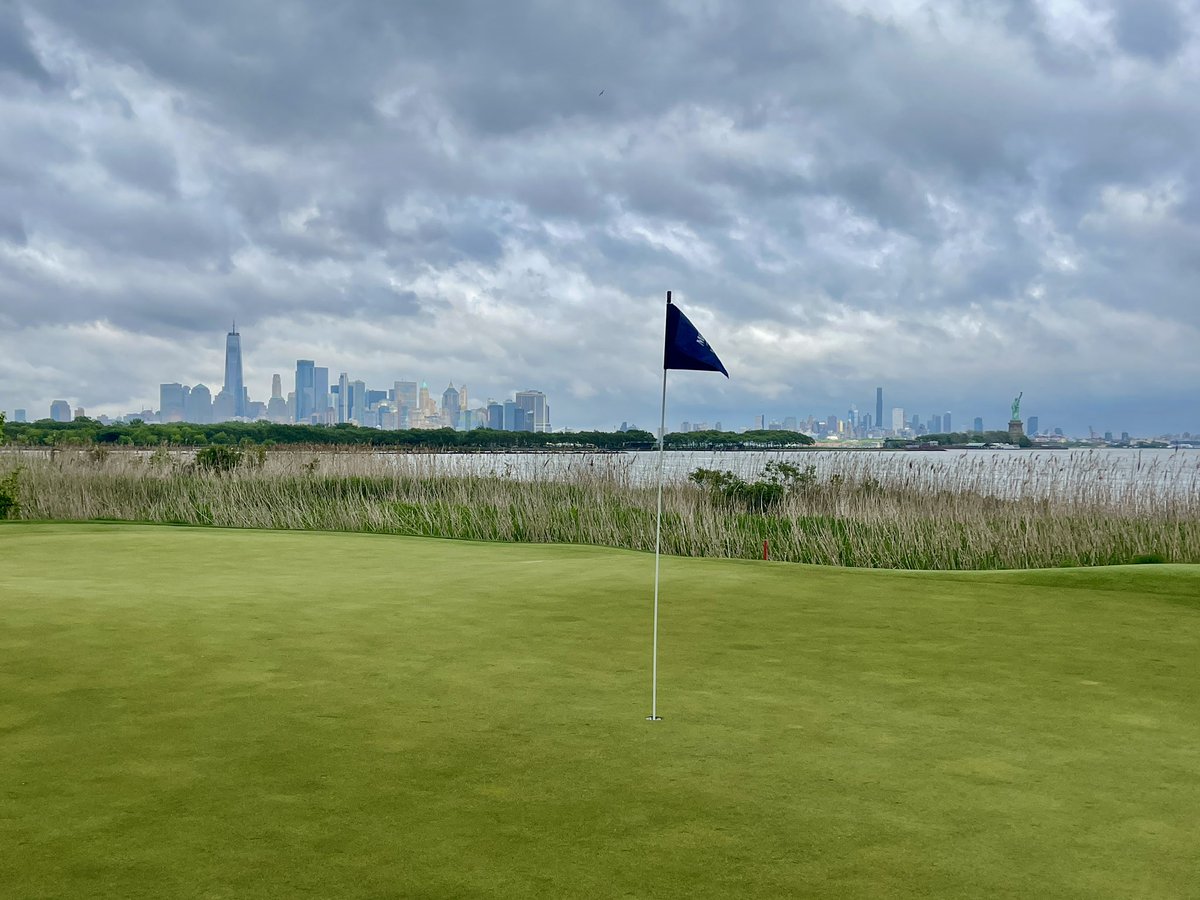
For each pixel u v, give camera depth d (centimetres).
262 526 1834
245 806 342
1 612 708
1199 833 325
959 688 517
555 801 349
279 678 528
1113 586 880
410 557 1091
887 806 347
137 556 1090
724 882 285
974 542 1516
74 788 359
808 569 988
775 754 405
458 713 463
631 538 1644
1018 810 344
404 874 288
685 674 545
